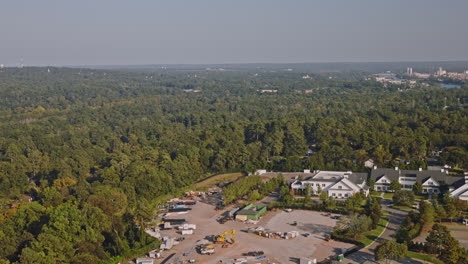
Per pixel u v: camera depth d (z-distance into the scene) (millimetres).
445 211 163875
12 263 123188
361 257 134500
